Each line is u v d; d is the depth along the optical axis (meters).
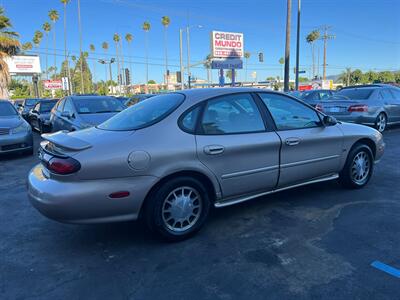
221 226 3.86
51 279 2.91
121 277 2.91
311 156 4.34
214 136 3.60
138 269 3.03
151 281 2.84
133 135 3.31
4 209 4.64
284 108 4.26
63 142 3.24
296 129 4.24
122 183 3.15
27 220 4.23
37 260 3.24
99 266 3.10
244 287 2.71
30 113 14.88
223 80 30.69
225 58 31.64
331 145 4.54
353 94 10.99
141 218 3.47
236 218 4.07
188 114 3.56
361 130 4.93
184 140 3.42
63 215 3.05
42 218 4.29
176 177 3.41
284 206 4.40
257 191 4.00
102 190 3.08
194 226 3.58
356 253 3.17
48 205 3.04
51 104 14.27
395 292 2.60
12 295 2.69
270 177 4.00
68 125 8.11
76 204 3.03
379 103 10.53
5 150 8.02
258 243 3.44
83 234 3.79
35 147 10.31
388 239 3.44
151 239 3.61
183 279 2.85
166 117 3.48
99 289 2.75
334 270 2.90
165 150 3.30
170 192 3.39
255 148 3.81
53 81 51.09
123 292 2.70
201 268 3.01
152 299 2.60
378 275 2.82
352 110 10.27
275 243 3.42
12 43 28.64
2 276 2.96
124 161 3.13
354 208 4.27
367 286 2.67
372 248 3.26
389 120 10.91
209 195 3.73
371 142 5.09
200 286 2.75
